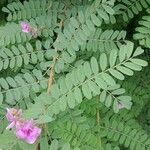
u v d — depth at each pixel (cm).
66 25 40
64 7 44
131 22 51
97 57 39
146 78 46
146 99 45
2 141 27
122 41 40
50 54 38
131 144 37
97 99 38
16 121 28
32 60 38
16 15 43
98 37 39
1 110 35
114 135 38
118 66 30
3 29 41
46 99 30
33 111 29
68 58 36
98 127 37
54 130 32
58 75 36
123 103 34
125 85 44
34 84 35
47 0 44
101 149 34
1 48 39
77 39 37
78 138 34
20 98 35
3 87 35
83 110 37
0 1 49
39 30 41
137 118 47
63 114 34
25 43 41
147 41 37
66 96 31
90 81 30
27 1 47
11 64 38
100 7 36
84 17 37
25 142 27
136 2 44
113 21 43
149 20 38
